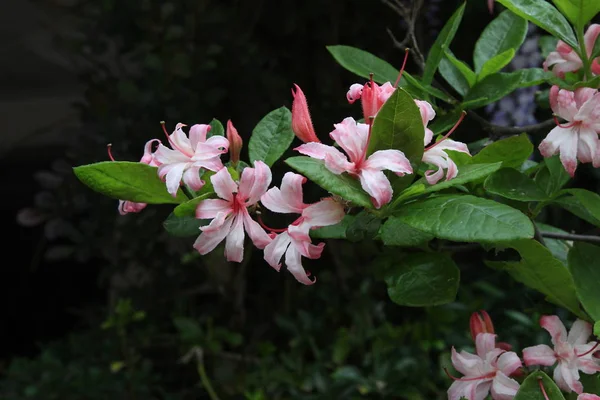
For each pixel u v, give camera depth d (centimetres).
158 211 154
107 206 155
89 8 153
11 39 201
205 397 155
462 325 142
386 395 134
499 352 65
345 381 135
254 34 153
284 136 64
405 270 64
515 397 60
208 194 59
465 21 143
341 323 154
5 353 218
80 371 151
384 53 149
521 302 133
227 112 153
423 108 59
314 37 150
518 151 63
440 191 64
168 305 159
